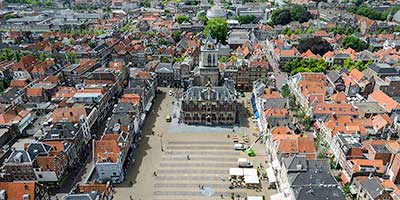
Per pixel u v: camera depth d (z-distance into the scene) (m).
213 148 150.62
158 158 143.50
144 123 174.25
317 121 160.00
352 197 117.50
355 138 136.62
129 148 147.00
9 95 187.50
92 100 168.88
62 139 137.00
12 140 156.25
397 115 159.88
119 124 146.12
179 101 199.25
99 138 159.00
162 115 183.38
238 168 131.88
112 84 195.25
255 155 144.12
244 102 199.25
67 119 150.25
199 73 190.25
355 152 126.56
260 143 154.00
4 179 122.25
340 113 162.62
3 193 102.69
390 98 174.88
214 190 123.69
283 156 124.19
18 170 121.62
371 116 165.62
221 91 170.88
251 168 134.25
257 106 179.62
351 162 123.94
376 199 105.75
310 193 102.19
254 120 176.50
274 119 150.25
